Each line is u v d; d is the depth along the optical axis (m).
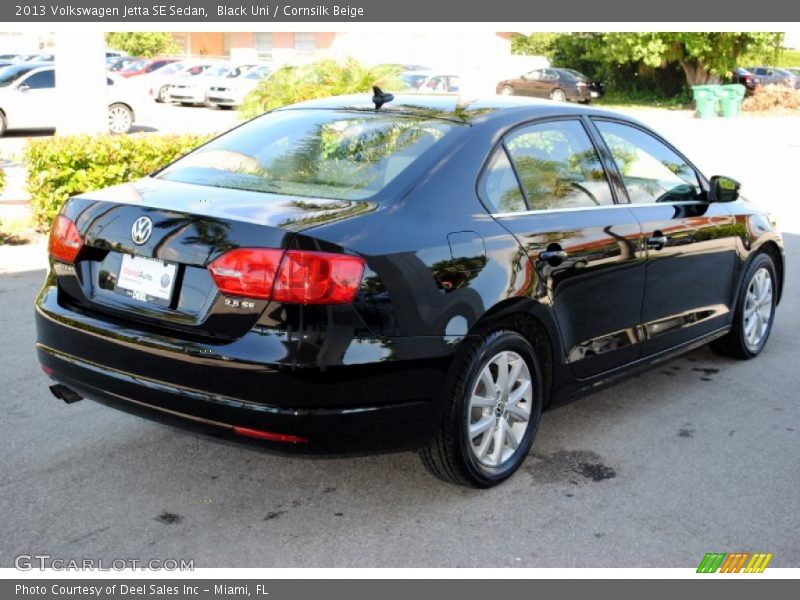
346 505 3.96
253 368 3.33
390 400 3.51
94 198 3.92
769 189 15.20
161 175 4.30
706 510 4.00
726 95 32.78
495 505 3.99
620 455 4.57
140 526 3.73
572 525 3.83
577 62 45.34
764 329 6.27
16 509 3.82
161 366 3.51
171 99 30.44
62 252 3.94
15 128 19.67
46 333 3.95
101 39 10.10
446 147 4.00
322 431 3.39
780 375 5.89
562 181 4.43
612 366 4.71
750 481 4.30
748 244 5.81
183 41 46.38
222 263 3.41
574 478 4.28
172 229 3.55
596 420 5.04
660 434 4.86
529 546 3.65
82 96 10.07
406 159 3.95
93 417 4.84
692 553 3.64
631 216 4.75
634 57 38.03
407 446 3.64
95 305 3.80
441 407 3.70
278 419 3.35
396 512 3.90
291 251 3.34
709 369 5.99
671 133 26.20
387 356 3.46
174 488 4.06
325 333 3.35
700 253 5.29
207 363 3.40
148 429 4.70
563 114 4.61
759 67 40.69
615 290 4.59
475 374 3.83
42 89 19.77
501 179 4.11
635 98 42.56
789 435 4.89
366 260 3.43
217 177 4.12
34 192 8.78
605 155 4.77
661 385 5.66
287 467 4.31
